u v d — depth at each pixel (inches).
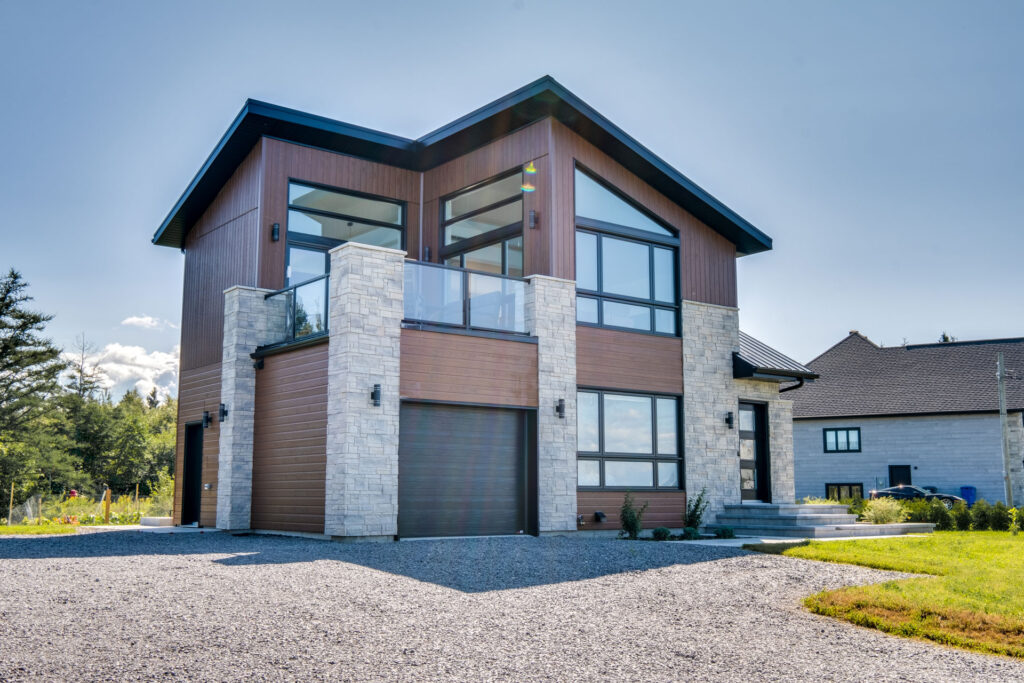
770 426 721.6
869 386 1421.0
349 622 262.8
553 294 583.2
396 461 504.1
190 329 693.9
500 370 554.3
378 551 424.2
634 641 256.1
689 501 645.9
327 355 519.8
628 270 644.1
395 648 234.4
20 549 438.0
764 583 365.4
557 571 377.4
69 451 1615.4
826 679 221.1
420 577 348.8
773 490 714.8
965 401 1311.5
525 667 221.6
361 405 495.5
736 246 724.0
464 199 661.3
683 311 667.4
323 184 638.5
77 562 376.8
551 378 575.8
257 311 600.4
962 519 716.0
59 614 262.2
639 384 630.5
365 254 508.1
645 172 649.6
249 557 398.6
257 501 578.2
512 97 590.2
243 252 625.6
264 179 611.2
